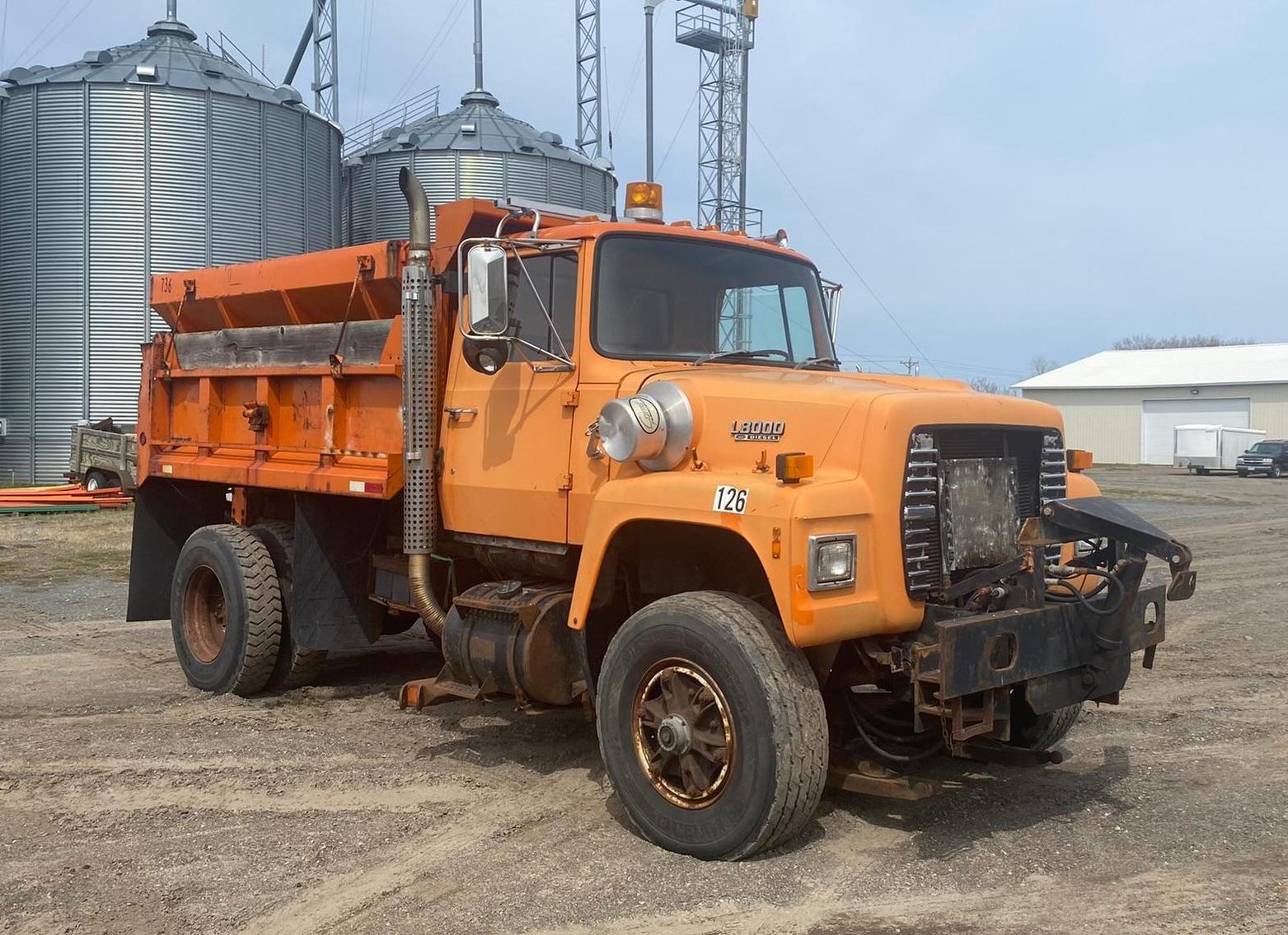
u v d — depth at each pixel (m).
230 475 7.45
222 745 6.06
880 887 4.10
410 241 6.02
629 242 5.46
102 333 26.83
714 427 4.80
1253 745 6.04
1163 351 63.81
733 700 4.27
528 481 5.49
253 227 27.52
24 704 7.04
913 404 4.42
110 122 26.56
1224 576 13.36
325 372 6.68
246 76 28.94
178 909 3.92
